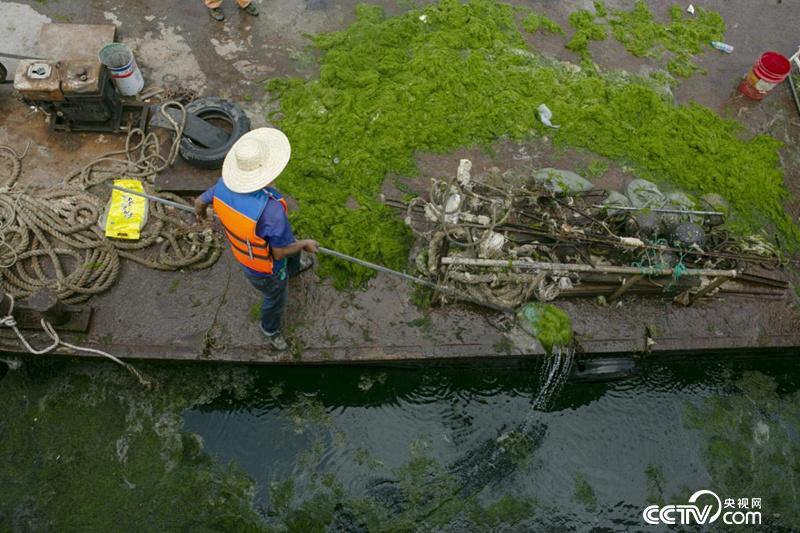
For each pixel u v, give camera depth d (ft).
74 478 13.07
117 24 17.90
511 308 13.89
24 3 17.92
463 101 17.49
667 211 15.16
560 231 14.28
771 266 15.58
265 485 13.41
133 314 13.61
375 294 14.19
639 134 17.47
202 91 16.93
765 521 13.79
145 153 15.66
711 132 17.74
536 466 14.12
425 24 19.15
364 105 17.01
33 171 15.23
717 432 14.76
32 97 14.60
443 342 13.74
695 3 20.90
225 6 18.62
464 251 13.93
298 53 18.03
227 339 13.47
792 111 18.70
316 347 13.50
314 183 15.74
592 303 14.61
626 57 19.25
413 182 15.98
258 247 10.44
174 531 12.78
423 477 13.75
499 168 16.40
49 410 13.70
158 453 13.48
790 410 15.15
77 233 14.30
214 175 15.23
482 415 14.62
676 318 14.65
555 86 18.01
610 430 14.69
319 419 14.21
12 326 12.87
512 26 19.40
